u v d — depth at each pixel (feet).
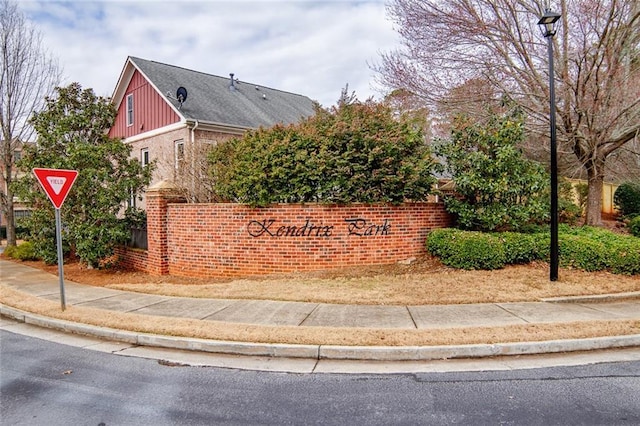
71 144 35.58
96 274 35.37
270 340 17.20
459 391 13.21
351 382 14.06
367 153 29.78
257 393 13.34
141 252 35.63
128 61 64.23
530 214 30.25
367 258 30.22
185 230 32.73
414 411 11.96
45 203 35.40
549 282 25.09
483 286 24.67
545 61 35.53
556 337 16.79
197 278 31.50
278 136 31.30
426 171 30.78
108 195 34.27
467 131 30.89
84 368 15.76
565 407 12.06
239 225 30.91
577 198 47.91
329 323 19.20
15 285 31.32
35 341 19.25
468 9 34.60
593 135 34.32
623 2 31.07
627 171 43.80
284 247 30.09
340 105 32.60
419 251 31.45
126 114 67.51
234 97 69.36
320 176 29.73
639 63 34.73
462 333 17.31
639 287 24.13
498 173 29.66
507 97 34.50
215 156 36.91
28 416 12.03
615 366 15.03
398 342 16.57
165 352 17.43
